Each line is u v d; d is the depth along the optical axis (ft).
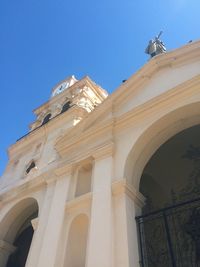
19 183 48.11
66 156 40.22
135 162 32.68
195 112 31.94
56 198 34.94
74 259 29.25
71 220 31.40
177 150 40.11
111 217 27.02
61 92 69.41
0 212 44.32
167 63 39.19
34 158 52.37
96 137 38.14
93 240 26.21
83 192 34.91
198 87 32.22
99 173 32.48
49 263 28.25
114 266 23.56
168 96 33.88
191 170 39.96
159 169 41.50
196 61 36.52
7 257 41.45
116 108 40.50
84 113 54.34
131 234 25.72
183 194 38.91
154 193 41.73
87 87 65.05
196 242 31.48
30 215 45.03
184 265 30.60
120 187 29.19
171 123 33.22
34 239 32.96
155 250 31.35
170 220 33.88
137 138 33.09
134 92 40.32
